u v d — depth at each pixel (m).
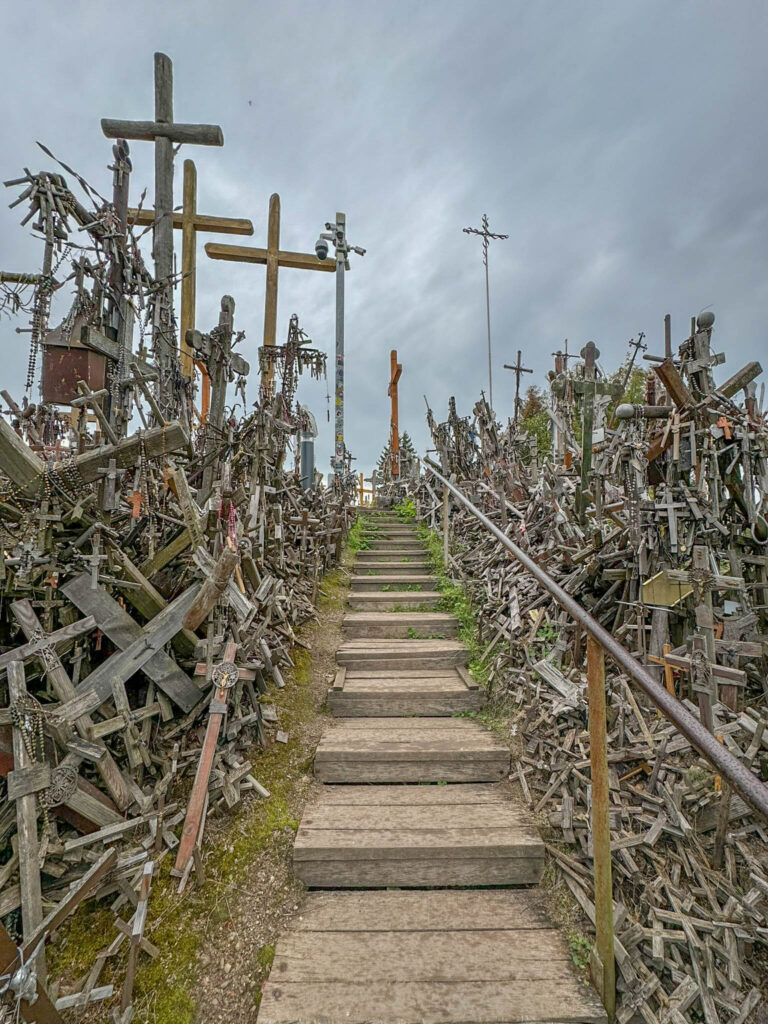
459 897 2.64
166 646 3.21
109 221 3.74
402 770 3.39
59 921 1.95
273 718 3.68
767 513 3.94
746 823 2.69
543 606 4.47
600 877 2.14
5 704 2.65
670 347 5.15
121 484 3.61
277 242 12.48
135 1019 2.07
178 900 2.48
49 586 2.88
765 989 2.18
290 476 7.48
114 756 2.83
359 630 5.44
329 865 2.71
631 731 3.10
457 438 10.54
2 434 2.65
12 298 3.15
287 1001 2.10
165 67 6.32
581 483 5.91
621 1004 2.13
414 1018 2.04
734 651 3.18
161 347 5.11
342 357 13.56
